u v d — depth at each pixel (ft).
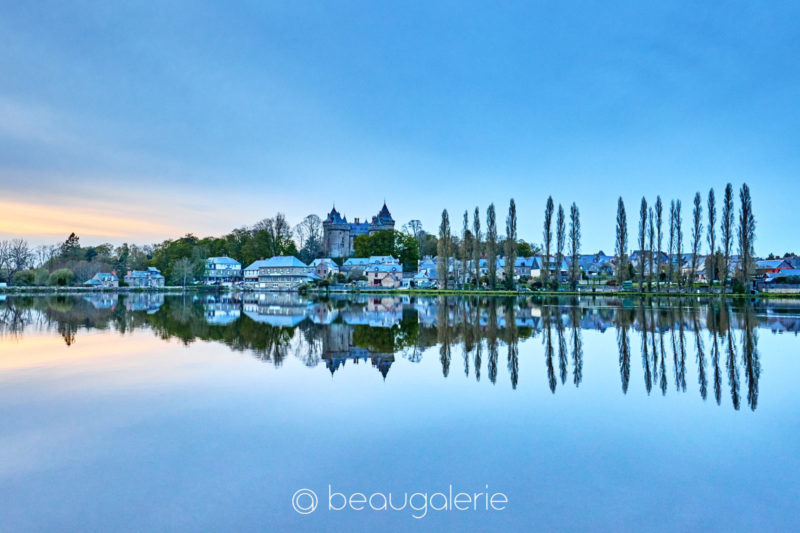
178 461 38.27
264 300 284.82
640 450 40.75
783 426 46.80
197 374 67.87
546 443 42.22
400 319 152.46
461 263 412.36
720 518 30.27
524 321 142.31
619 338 105.09
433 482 34.88
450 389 60.18
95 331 117.60
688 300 242.78
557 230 341.00
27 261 489.67
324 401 54.49
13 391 58.44
